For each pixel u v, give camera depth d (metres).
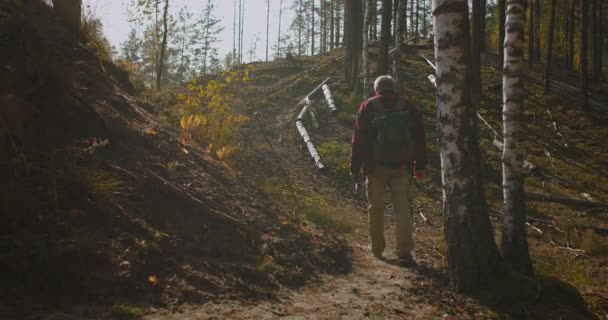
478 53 20.77
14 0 6.15
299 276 4.70
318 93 17.17
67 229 3.84
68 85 5.34
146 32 11.39
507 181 5.82
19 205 3.77
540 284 4.78
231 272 4.28
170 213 4.79
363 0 21.09
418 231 8.60
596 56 30.23
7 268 3.32
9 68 4.98
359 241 6.58
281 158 11.37
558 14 32.62
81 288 3.43
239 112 13.80
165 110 8.10
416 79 21.94
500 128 18.20
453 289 4.76
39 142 4.58
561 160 17.00
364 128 5.51
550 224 10.85
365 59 16.67
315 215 6.98
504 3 27.05
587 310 4.92
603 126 20.83
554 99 23.31
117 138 5.49
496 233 9.26
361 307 4.12
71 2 7.04
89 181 4.37
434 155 14.22
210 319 3.45
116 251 3.87
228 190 6.03
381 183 5.61
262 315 3.69
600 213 12.22
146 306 3.46
